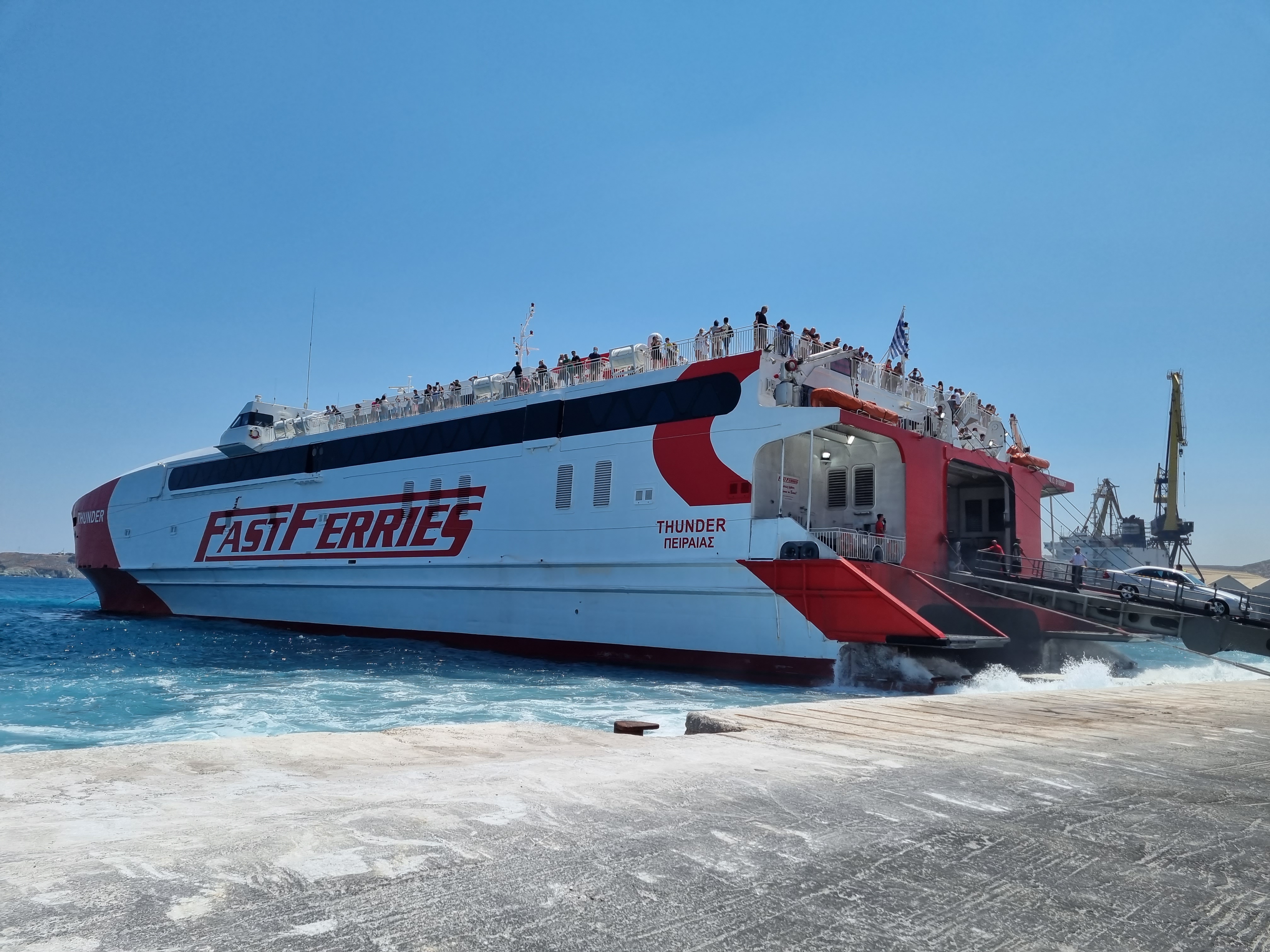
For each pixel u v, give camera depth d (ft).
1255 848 11.61
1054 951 7.72
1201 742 22.44
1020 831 12.03
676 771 15.56
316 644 87.35
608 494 72.18
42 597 282.36
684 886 9.15
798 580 59.88
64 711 47.75
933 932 8.11
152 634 99.55
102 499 135.44
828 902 8.83
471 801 12.66
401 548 88.94
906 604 59.77
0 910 7.64
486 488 82.28
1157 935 8.24
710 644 64.69
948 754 18.71
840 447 73.36
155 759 16.61
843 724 23.47
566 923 7.97
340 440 99.66
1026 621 65.05
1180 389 204.74
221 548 112.06
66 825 10.88
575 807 12.46
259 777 15.28
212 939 7.20
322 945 7.18
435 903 8.36
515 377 87.45
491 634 79.77
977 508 83.25
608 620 71.15
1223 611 65.62
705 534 65.41
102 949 6.86
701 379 68.08
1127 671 69.10
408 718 45.98
